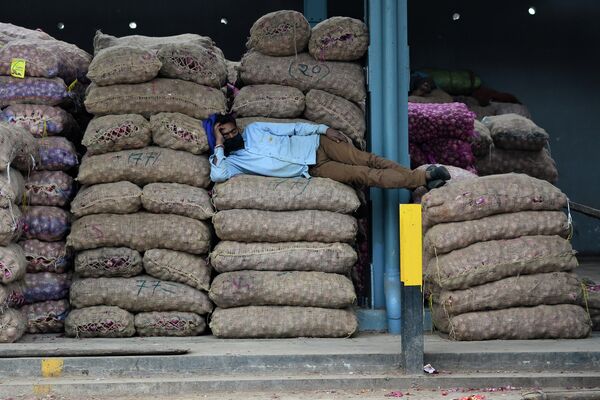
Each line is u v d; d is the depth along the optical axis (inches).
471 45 575.8
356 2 551.2
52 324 280.8
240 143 284.2
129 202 276.4
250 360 233.0
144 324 273.1
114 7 544.1
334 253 271.9
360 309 289.1
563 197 269.6
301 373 232.8
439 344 252.4
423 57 573.3
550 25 581.6
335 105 292.8
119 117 282.0
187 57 289.0
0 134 255.6
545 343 253.0
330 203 274.8
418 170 277.1
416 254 227.8
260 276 269.3
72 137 306.3
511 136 395.5
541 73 580.7
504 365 236.1
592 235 586.2
